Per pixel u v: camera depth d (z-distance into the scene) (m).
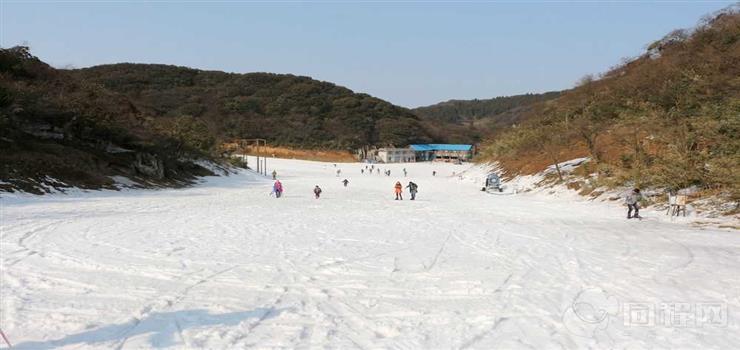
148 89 172.38
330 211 22.95
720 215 18.98
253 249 11.76
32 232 14.07
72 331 5.95
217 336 5.82
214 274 9.07
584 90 61.94
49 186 27.42
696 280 8.74
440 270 9.62
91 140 38.41
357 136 161.12
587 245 12.79
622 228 16.56
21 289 7.84
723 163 20.84
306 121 168.25
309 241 13.14
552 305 7.19
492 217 20.47
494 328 6.18
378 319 6.53
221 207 24.59
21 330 5.96
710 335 5.88
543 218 20.19
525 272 9.46
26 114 33.31
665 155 24.52
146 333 5.91
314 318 6.56
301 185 53.78
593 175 32.47
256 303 7.23
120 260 10.25
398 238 13.89
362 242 13.09
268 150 141.88
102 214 19.64
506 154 60.12
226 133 146.88
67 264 9.80
